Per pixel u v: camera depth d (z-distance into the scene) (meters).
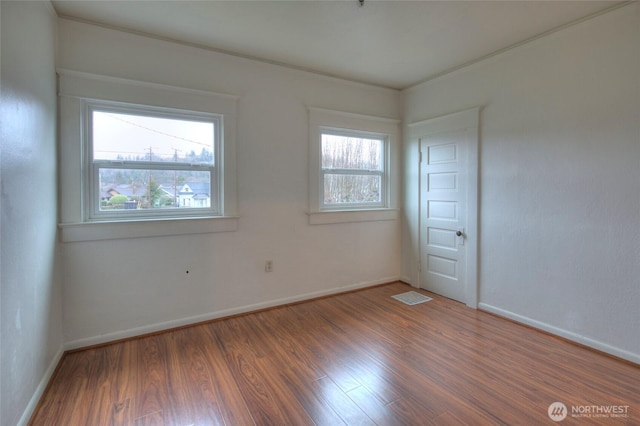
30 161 1.79
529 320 2.81
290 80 3.28
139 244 2.64
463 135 3.31
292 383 2.02
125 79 2.51
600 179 2.35
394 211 4.07
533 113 2.73
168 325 2.77
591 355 2.34
